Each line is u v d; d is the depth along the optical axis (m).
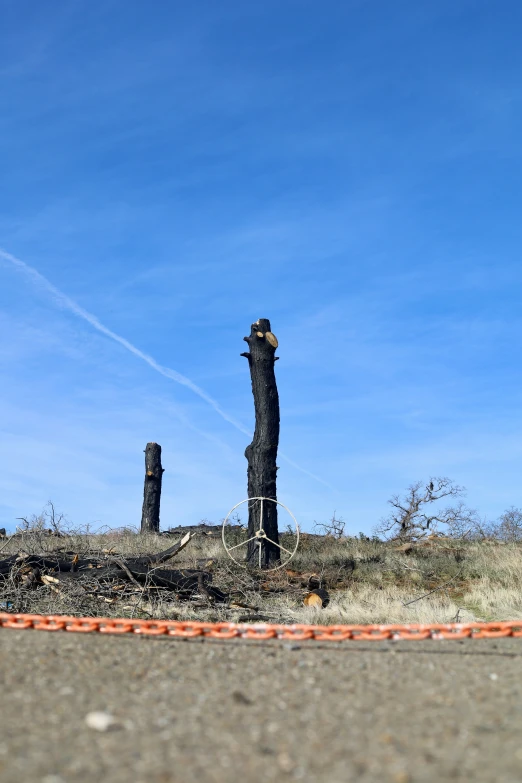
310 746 4.39
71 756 4.17
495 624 8.55
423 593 15.10
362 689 5.77
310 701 5.39
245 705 5.27
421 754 4.25
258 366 18.02
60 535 18.33
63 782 3.79
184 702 5.32
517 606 13.71
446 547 20.97
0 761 4.07
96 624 8.48
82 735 4.53
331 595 14.77
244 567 16.16
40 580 13.23
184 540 14.77
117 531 21.86
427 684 5.96
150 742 4.43
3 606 12.45
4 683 5.68
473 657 7.21
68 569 13.97
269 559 17.05
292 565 16.95
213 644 7.72
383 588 15.62
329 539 21.08
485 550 19.88
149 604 12.84
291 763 4.11
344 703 5.35
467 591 15.34
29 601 12.58
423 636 8.35
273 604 14.08
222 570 15.88
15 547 17.16
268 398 17.84
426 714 5.07
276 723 4.83
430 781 3.86
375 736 4.58
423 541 22.59
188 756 4.20
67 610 12.24
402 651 7.53
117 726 4.71
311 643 7.97
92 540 19.48
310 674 6.30
